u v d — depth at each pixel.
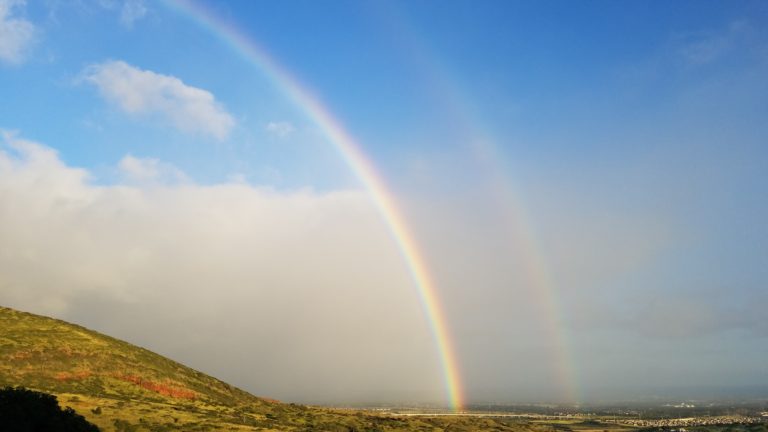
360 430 104.62
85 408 72.75
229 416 91.88
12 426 54.44
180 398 99.69
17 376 83.44
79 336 107.31
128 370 101.25
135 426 69.69
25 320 107.75
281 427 89.56
